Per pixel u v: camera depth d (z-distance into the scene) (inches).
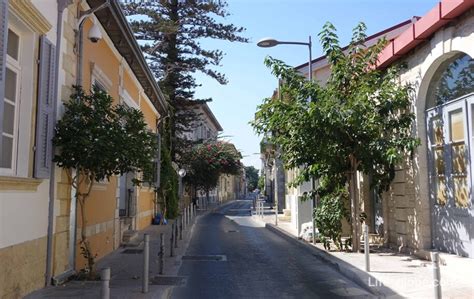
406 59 478.6
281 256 520.4
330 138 465.1
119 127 329.7
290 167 515.2
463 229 388.2
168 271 408.5
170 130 1176.8
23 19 269.9
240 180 4128.9
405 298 297.7
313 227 589.9
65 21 344.8
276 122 482.0
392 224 522.3
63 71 340.2
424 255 436.5
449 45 389.7
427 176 450.3
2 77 217.8
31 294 282.8
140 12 1143.6
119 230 566.3
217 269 434.0
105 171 333.7
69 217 350.0
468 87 384.2
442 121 423.2
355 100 462.3
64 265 341.4
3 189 248.4
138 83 708.7
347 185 539.8
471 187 372.5
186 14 1205.1
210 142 1684.3
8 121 273.1
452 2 359.9
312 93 487.5
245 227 946.7
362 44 511.2
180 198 1293.1
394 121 464.1
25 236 277.4
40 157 290.5
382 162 471.8
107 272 210.4
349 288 350.0
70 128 313.0
